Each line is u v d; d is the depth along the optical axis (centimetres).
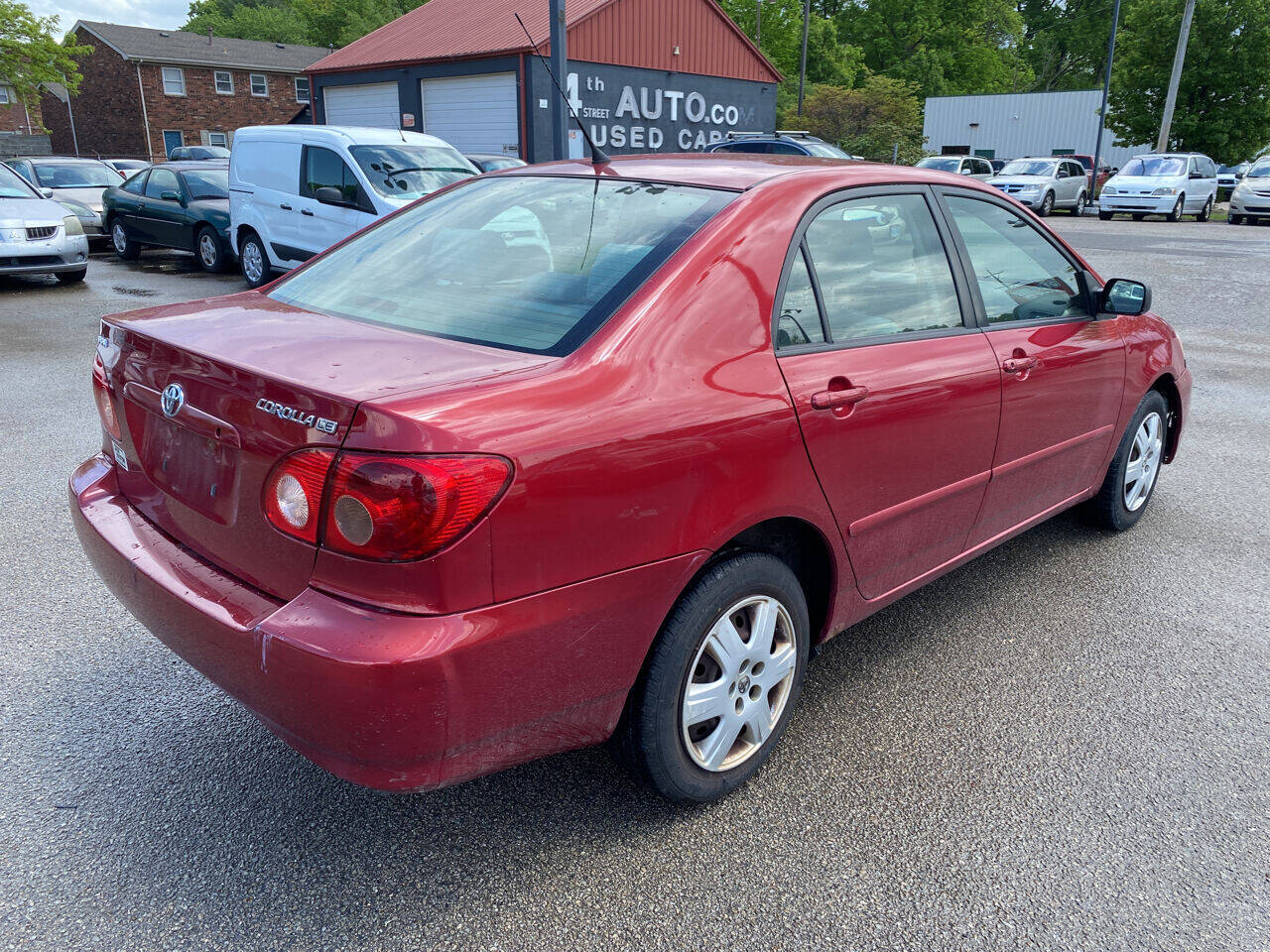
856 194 281
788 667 264
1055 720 301
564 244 253
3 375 724
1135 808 259
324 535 187
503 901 220
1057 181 2683
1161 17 3569
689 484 216
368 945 206
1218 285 1309
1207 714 306
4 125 5038
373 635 180
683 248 234
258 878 226
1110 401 395
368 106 2762
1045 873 234
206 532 220
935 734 292
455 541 180
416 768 191
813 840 244
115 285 1216
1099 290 389
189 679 311
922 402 280
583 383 204
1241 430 646
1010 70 7081
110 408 260
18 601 359
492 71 2367
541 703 203
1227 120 3572
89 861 229
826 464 252
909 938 213
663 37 2589
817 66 5794
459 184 323
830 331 262
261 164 1135
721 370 227
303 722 188
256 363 207
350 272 284
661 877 229
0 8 3766
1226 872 236
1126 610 379
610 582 207
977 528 333
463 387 192
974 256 324
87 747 274
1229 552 437
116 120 4853
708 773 249
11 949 202
